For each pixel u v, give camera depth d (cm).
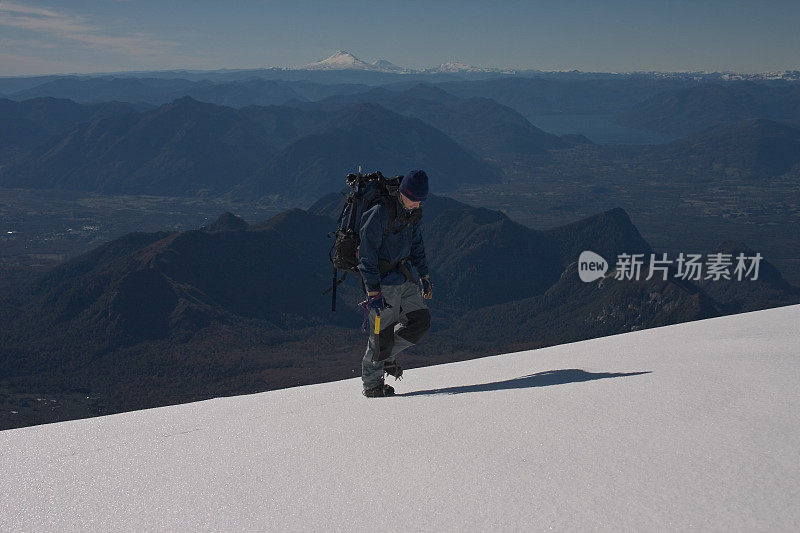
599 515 194
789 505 188
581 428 286
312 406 425
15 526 222
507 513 203
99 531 214
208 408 452
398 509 215
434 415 344
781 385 342
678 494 203
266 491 242
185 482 257
